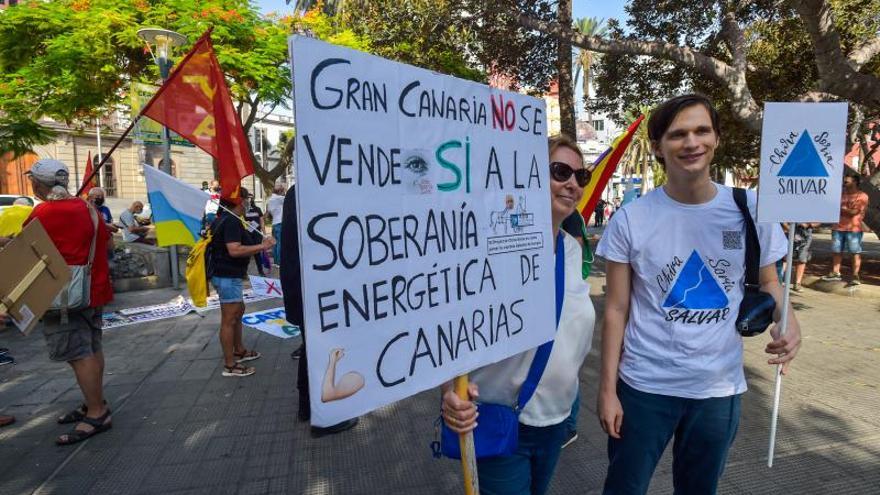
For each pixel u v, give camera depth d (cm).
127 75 1409
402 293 147
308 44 126
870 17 987
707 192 187
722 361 187
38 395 438
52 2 1330
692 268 187
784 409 386
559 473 305
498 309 174
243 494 292
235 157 475
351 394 135
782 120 194
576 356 196
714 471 196
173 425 380
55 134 830
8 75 1283
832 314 682
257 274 1114
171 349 569
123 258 933
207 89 478
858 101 805
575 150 207
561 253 203
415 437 357
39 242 301
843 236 836
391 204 144
